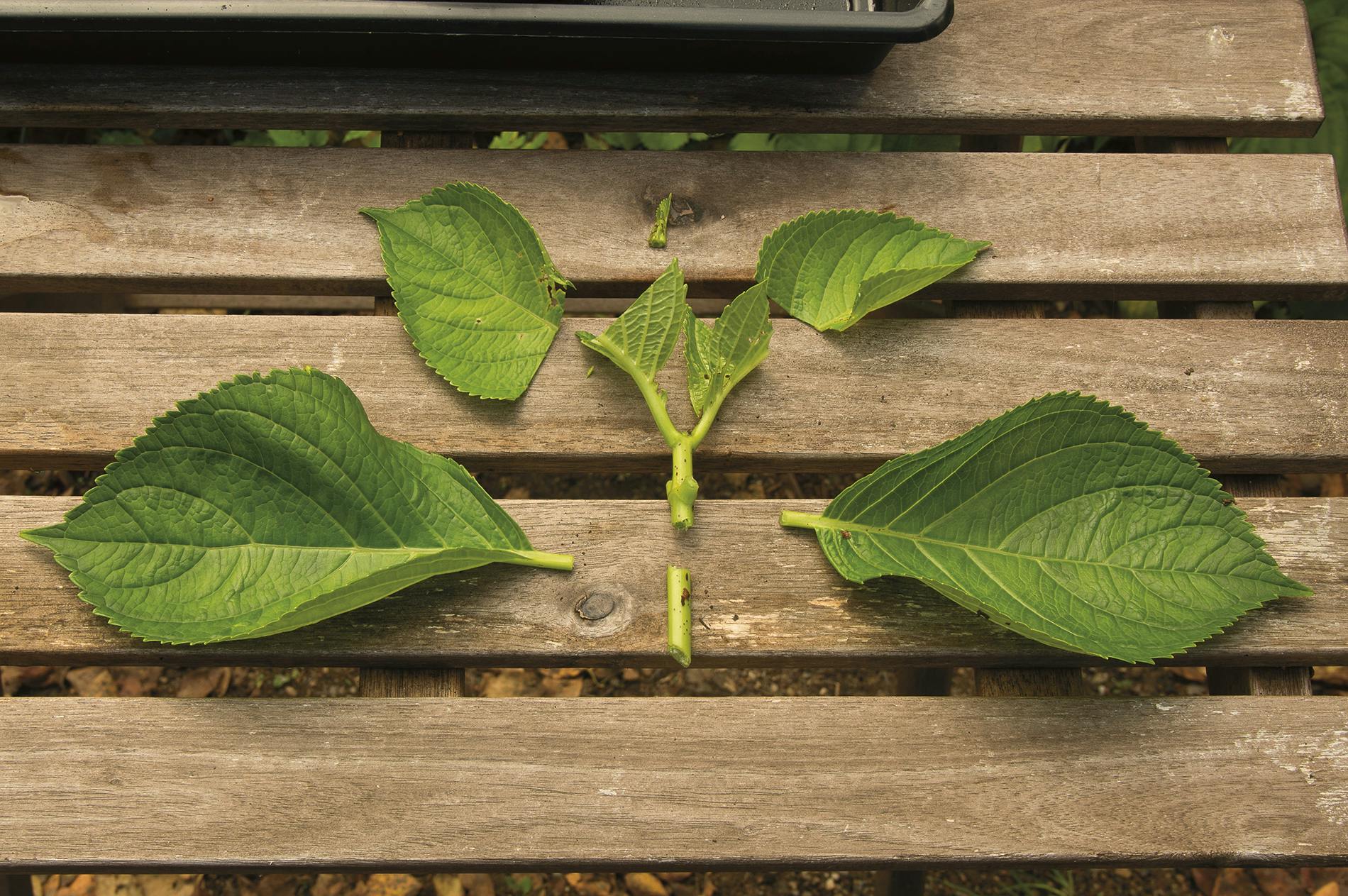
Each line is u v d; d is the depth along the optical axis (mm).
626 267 760
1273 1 785
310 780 716
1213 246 764
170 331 747
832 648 729
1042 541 727
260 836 711
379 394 746
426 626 727
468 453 743
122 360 744
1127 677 903
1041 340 757
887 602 733
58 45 745
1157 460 723
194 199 756
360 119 764
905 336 756
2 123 761
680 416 748
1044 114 772
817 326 754
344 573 718
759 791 718
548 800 716
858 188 768
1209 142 783
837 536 732
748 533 739
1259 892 854
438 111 763
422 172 762
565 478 914
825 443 748
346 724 720
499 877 856
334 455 719
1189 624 714
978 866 717
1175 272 762
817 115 768
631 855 713
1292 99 777
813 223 749
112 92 758
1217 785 721
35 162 756
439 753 719
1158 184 770
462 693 732
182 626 705
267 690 891
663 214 758
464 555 719
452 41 743
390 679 729
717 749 721
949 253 752
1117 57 778
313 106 761
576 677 893
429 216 746
